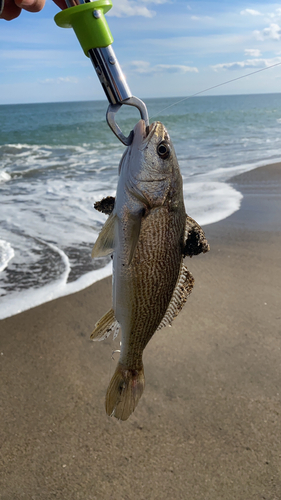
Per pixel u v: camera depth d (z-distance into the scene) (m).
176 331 0.94
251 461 0.64
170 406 0.74
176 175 0.41
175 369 0.83
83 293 1.11
